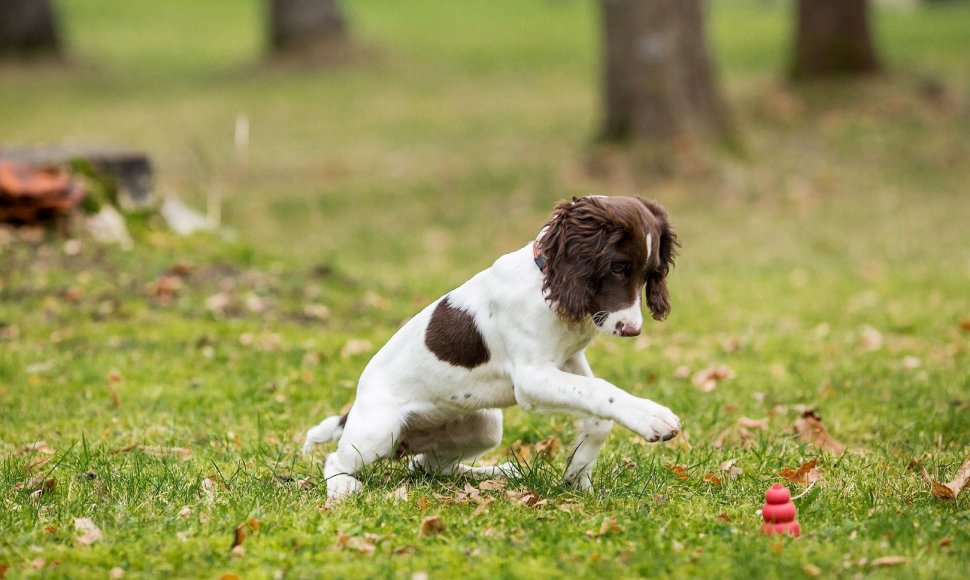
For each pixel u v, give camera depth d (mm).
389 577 5676
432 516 6398
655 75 22281
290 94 33844
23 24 38750
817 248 17719
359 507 6746
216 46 43594
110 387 10062
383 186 22953
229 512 6617
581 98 32062
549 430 8914
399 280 15039
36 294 12656
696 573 5660
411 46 41656
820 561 5738
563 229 6328
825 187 21484
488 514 6609
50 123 29672
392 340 7438
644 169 21906
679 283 15547
